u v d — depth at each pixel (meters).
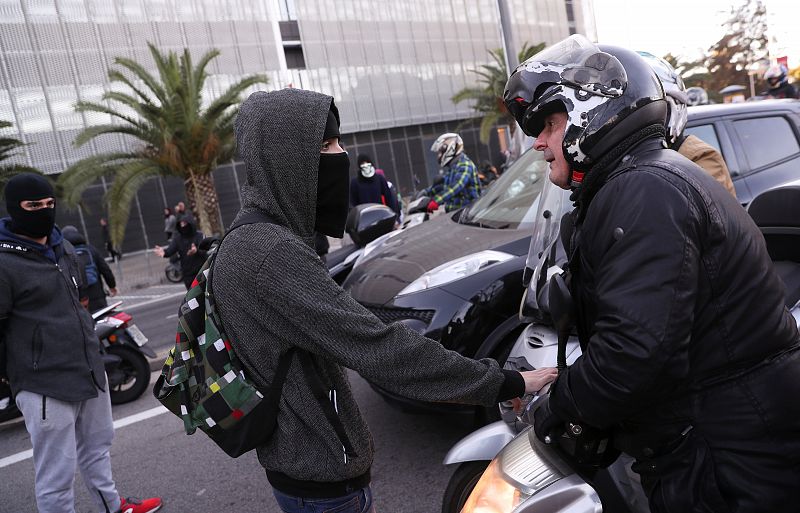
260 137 1.32
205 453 3.84
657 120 1.35
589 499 1.52
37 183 2.74
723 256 1.19
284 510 1.45
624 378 1.15
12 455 4.34
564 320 1.43
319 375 1.36
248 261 1.27
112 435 3.09
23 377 2.72
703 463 1.23
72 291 2.92
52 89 22.11
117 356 4.96
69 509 2.82
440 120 33.44
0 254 2.71
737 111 4.21
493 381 1.40
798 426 1.21
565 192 2.63
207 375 1.33
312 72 29.30
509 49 10.43
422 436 3.55
